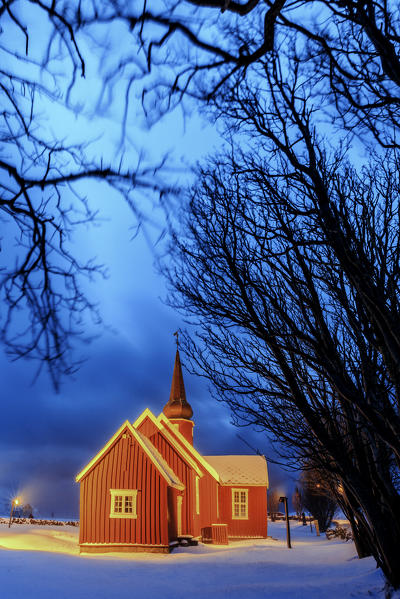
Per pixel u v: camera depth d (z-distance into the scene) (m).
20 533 32.09
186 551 27.02
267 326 8.65
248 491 38.84
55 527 41.00
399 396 8.09
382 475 11.15
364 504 10.85
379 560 13.38
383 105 5.28
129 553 25.58
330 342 8.61
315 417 9.96
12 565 15.97
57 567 16.53
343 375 8.64
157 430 32.84
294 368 10.12
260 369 9.96
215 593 13.40
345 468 10.35
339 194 7.91
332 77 5.30
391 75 5.10
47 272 4.27
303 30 5.03
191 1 4.16
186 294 9.26
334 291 8.62
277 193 7.89
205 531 32.19
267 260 8.17
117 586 14.19
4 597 11.56
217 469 40.31
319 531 47.16
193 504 31.16
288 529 29.30
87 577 15.28
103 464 27.50
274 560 22.17
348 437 11.98
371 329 8.41
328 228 7.18
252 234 8.12
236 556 24.20
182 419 39.31
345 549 24.36
